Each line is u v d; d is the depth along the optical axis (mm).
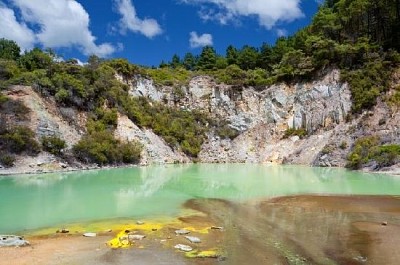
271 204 24094
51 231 17141
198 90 75562
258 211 21844
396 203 24328
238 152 67438
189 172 45031
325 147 55938
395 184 33531
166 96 72562
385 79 58688
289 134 66000
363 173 42875
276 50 90375
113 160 50750
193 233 16688
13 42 76500
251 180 36875
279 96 70062
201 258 13352
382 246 14688
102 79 58906
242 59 94312
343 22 71062
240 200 25578
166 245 14859
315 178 38469
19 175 38625
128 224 18516
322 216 20359
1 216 20078
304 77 68500
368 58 62094
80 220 19375
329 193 28531
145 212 21516
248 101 72875
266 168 51344
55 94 51219
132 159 53781
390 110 54406
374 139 49719
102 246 14719
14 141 42062
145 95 69312
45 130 45688
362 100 57688
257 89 73562
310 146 60156
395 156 43375
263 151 66375
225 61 98438
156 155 58531
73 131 49531
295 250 14234
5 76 51344
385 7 66750
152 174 41969
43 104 49031
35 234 16625
